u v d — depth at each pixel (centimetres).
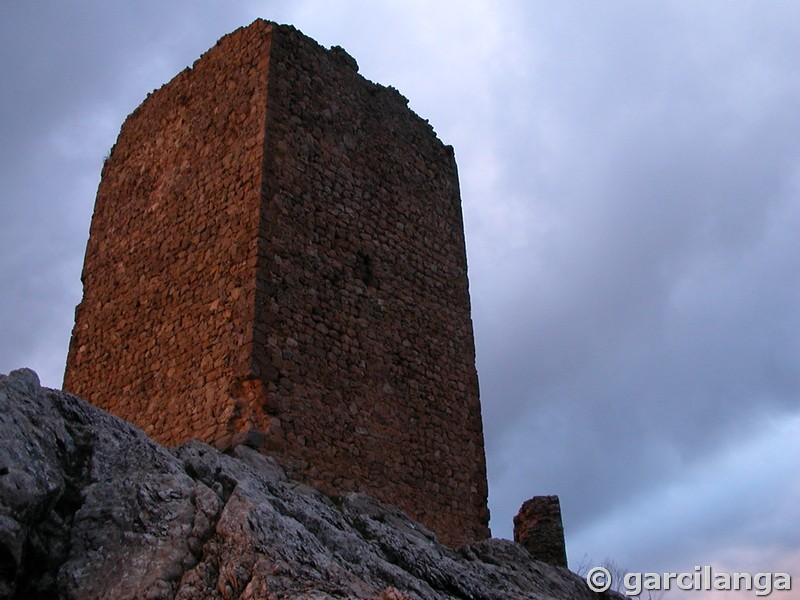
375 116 1797
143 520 806
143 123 1881
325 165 1642
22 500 738
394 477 1492
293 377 1416
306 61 1711
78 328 1767
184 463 933
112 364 1647
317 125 1666
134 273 1703
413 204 1784
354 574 863
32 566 748
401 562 990
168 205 1703
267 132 1572
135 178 1827
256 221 1492
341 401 1468
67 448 847
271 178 1540
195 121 1741
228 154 1620
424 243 1766
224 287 1487
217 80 1734
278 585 720
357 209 1661
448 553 1244
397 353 1605
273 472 1288
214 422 1377
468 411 1684
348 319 1546
